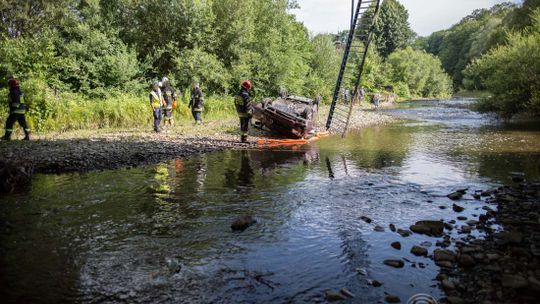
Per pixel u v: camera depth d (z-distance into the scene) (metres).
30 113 15.05
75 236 5.37
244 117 13.30
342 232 5.52
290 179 8.64
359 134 16.94
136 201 6.94
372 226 5.74
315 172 9.34
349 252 4.86
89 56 19.48
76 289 3.97
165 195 7.32
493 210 6.19
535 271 4.09
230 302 3.72
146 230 5.60
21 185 7.81
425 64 65.62
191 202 6.91
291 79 28.62
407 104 42.94
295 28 32.88
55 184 8.02
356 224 5.83
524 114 22.67
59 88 17.95
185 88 21.67
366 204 6.82
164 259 4.68
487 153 11.59
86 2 21.22
